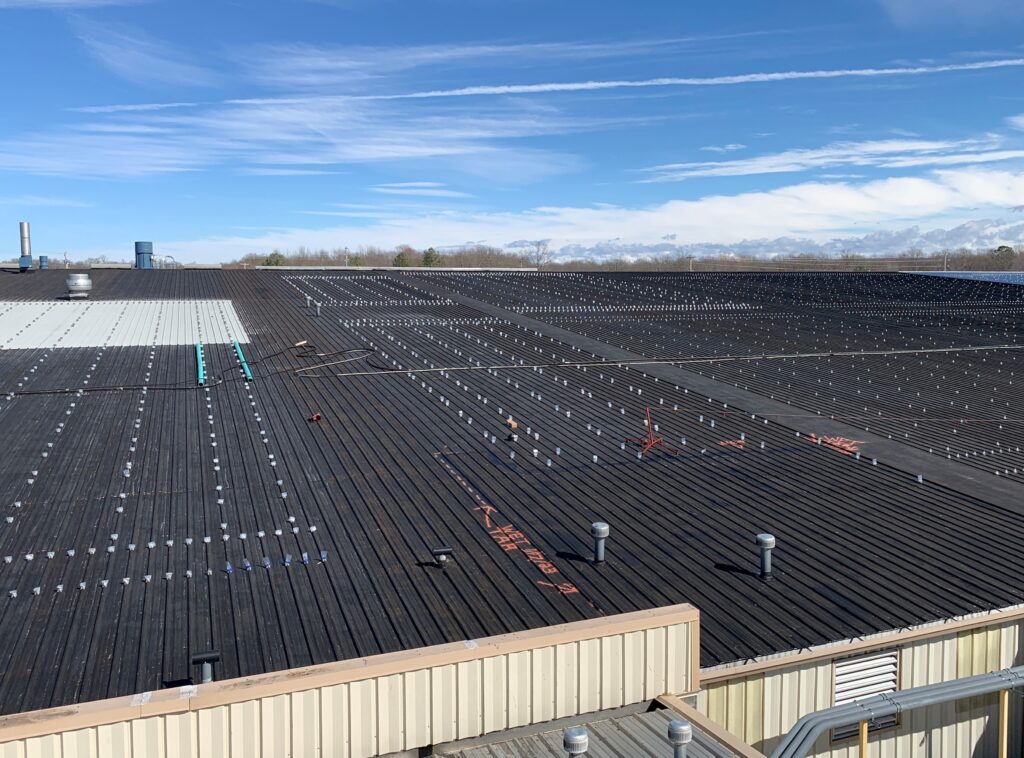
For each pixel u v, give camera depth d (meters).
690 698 8.36
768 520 12.59
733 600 10.02
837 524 12.52
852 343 29.25
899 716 10.16
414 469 14.34
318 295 35.25
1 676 8.11
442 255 87.12
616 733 7.63
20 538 11.14
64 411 16.86
